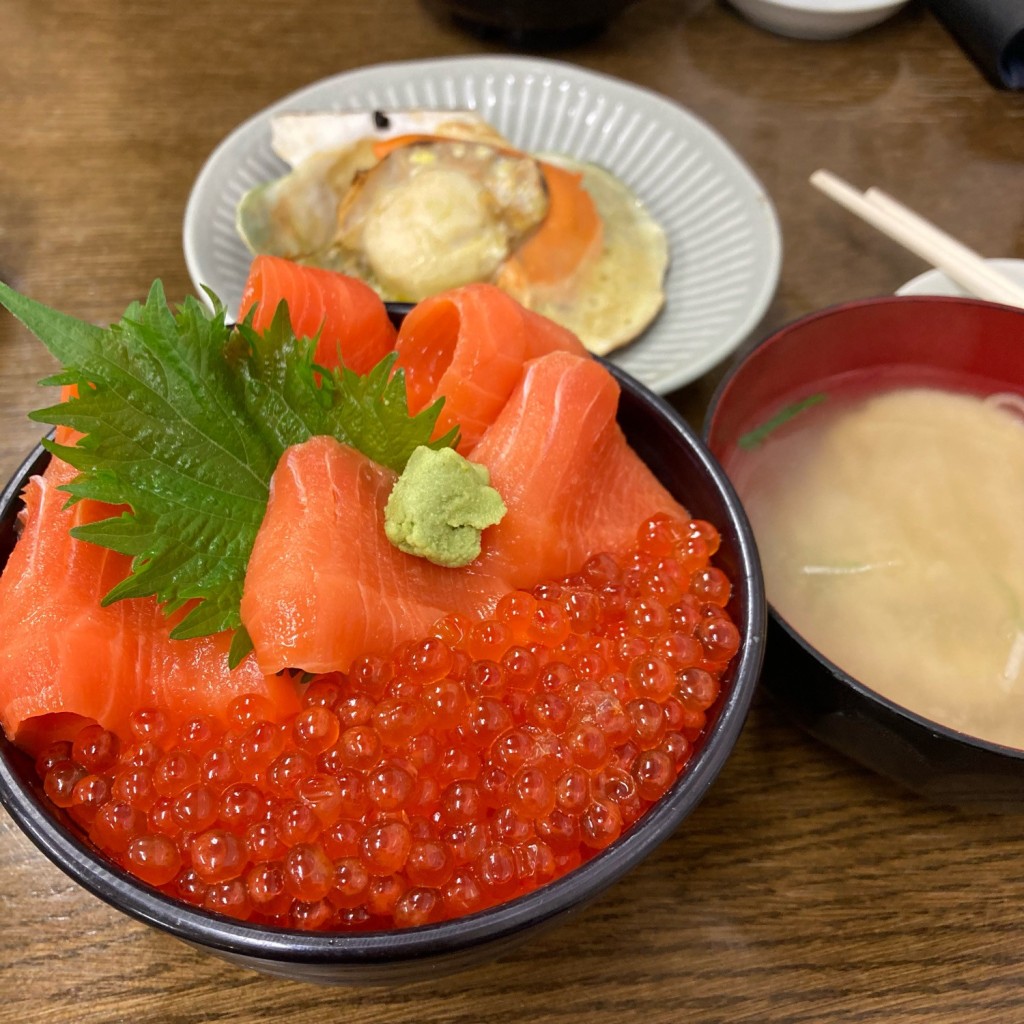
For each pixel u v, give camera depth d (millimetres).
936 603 233
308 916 163
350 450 197
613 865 158
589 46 425
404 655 178
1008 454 260
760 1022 200
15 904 209
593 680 187
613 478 217
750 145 387
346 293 225
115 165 359
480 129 351
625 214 352
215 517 197
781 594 236
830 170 377
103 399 192
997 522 246
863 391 274
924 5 432
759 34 433
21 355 301
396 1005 200
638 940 208
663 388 297
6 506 198
